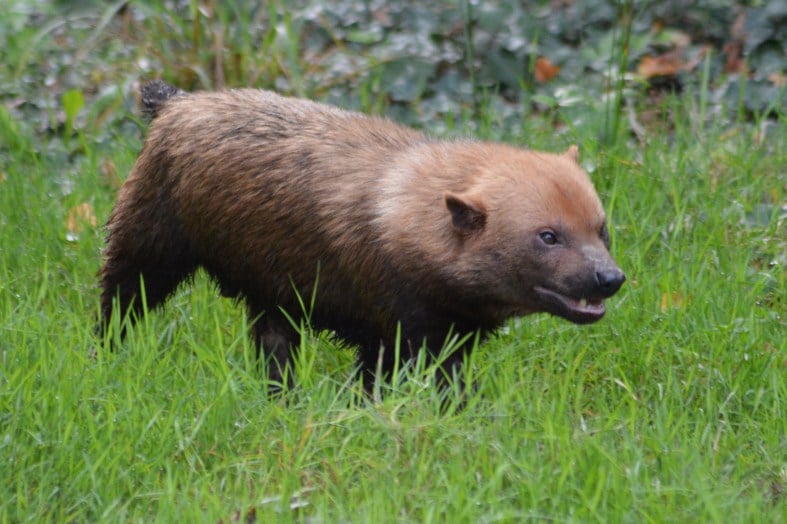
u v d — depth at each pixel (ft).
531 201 30.17
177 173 34.86
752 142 46.91
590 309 30.04
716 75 51.78
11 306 35.58
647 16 54.03
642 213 41.88
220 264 35.35
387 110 51.47
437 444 28.25
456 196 30.09
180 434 28.78
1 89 52.49
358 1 55.83
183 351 34.30
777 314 36.99
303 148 33.42
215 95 35.42
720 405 31.27
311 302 33.63
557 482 26.99
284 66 51.78
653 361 33.99
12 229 41.78
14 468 27.89
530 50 53.16
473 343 32.78
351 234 32.24
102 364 31.42
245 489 27.43
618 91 47.29
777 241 41.27
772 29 51.62
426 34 54.19
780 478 28.55
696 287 36.94
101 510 26.91
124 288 36.68
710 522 25.76
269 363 36.86
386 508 26.08
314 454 28.68
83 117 51.62
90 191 45.03
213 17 53.98
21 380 30.14
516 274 30.40
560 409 29.68
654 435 29.35
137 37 55.11
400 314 31.94
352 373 32.94
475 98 50.55
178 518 26.08
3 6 54.90
